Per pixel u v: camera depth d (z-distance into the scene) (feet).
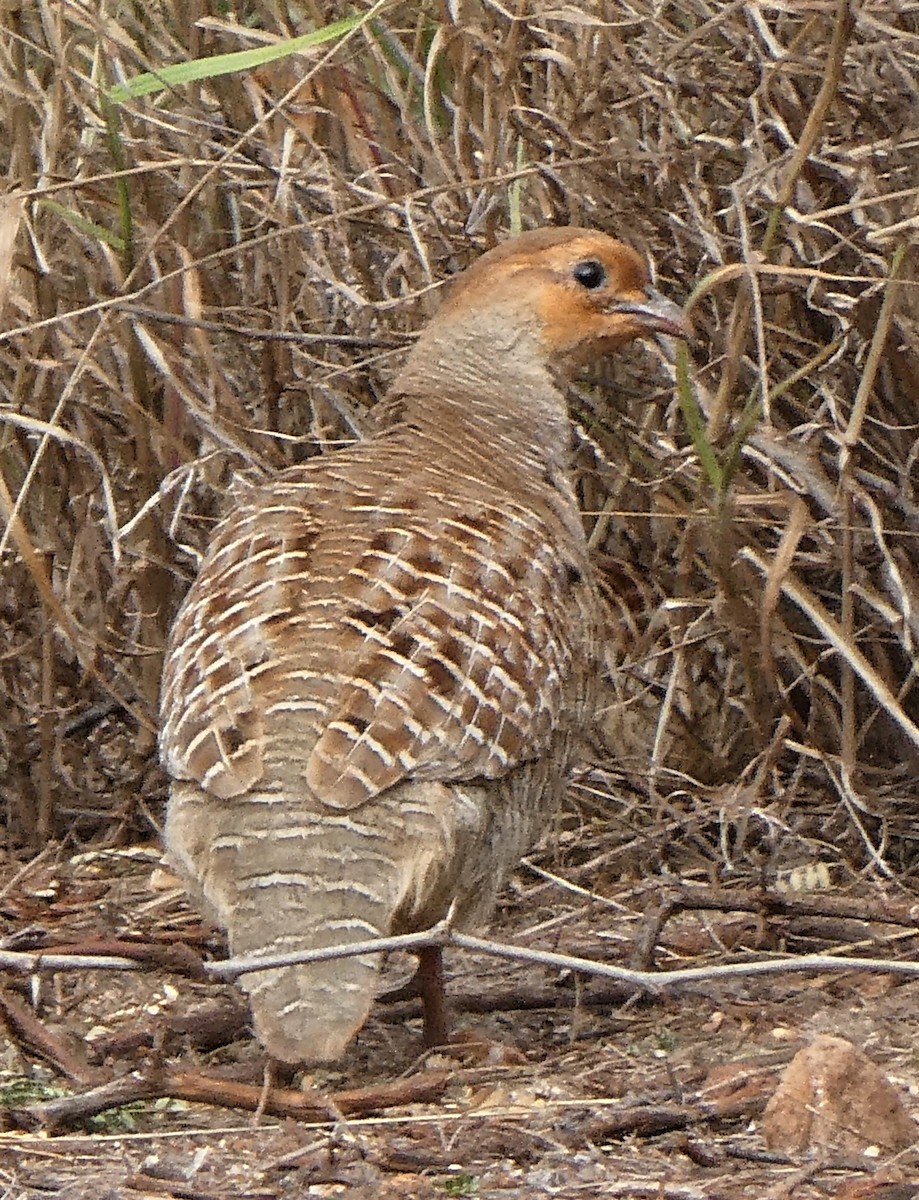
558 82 37.81
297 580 28.37
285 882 26.09
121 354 39.99
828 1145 25.58
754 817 37.86
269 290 39.63
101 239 36.70
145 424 39.06
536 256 34.65
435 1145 26.09
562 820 39.24
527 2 37.70
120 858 38.96
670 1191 24.29
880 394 37.27
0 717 40.27
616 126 37.70
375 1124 26.81
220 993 32.40
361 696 26.89
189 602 29.71
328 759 26.37
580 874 37.09
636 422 39.22
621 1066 29.22
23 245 38.91
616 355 39.19
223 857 26.50
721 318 37.40
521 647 28.58
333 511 29.94
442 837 26.89
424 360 34.83
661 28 36.73
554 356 34.88
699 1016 31.19
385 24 39.11
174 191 39.96
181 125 39.68
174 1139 26.40
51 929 34.30
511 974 33.35
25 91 39.24
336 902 26.05
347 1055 30.53
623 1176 25.04
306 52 38.58
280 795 26.35
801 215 35.81
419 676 27.25
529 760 28.91
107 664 40.75
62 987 32.48
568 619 30.25
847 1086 25.89
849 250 36.37
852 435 34.35
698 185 36.68
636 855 37.47
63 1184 25.09
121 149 37.04
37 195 35.06
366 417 39.42
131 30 40.55
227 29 37.52
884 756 39.17
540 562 30.04
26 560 34.83
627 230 37.52
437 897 27.68
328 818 26.30
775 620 36.83
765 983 32.30
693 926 34.65
